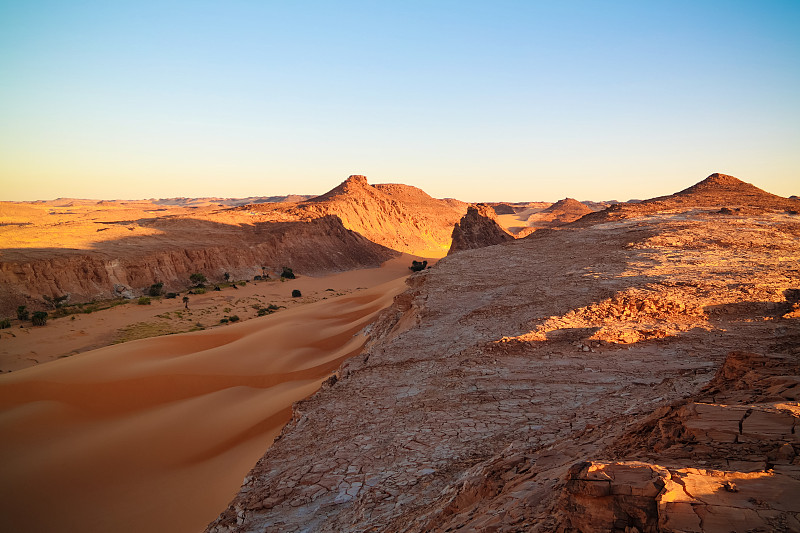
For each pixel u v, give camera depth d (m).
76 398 32.12
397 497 10.40
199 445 26.75
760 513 4.33
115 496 22.47
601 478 5.08
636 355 17.75
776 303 21.73
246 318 73.25
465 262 42.84
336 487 11.69
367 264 138.88
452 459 11.66
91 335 59.03
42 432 28.03
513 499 6.69
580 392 14.98
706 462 5.48
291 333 46.81
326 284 108.81
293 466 13.54
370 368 21.09
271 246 120.06
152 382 34.69
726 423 6.28
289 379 36.84
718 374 9.37
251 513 11.45
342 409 17.17
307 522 10.49
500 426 13.18
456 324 25.62
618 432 8.58
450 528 6.86
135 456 25.64
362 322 49.00
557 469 7.48
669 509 4.52
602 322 21.44
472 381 17.20
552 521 5.39
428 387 17.75
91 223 113.75
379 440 13.93
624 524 4.74
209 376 36.41
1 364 48.84
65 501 22.16
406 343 23.72
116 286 81.44
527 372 17.31
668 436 6.70
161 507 21.39
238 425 28.48
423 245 190.25
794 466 5.05
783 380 7.86
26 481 23.09
